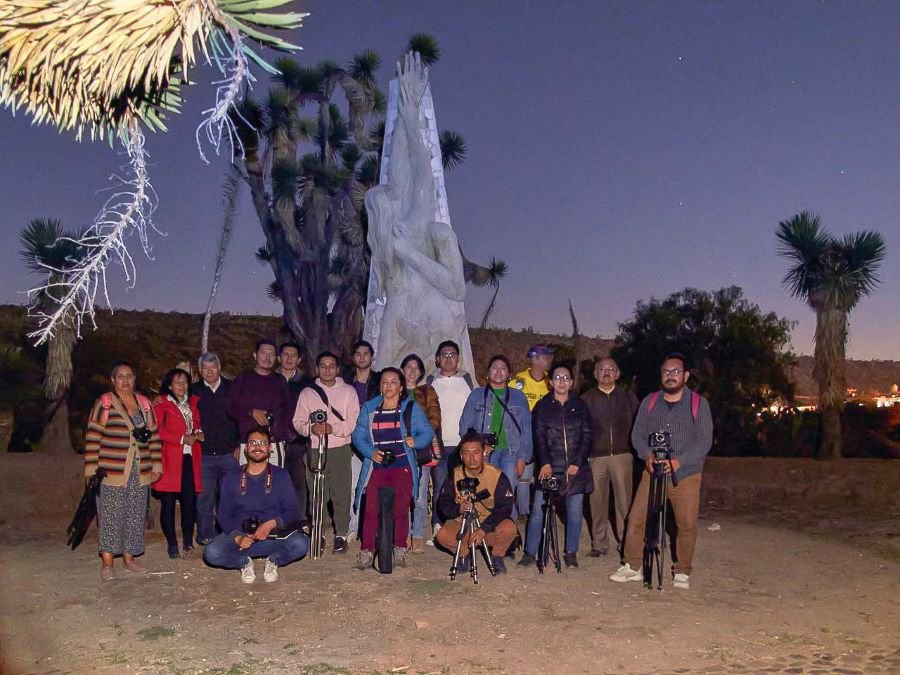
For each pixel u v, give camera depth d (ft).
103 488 24.09
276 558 23.81
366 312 35.60
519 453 26.55
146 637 18.83
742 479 44.29
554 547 24.77
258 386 28.27
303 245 65.31
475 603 21.43
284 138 63.72
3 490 40.19
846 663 17.35
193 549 27.94
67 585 23.48
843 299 50.83
